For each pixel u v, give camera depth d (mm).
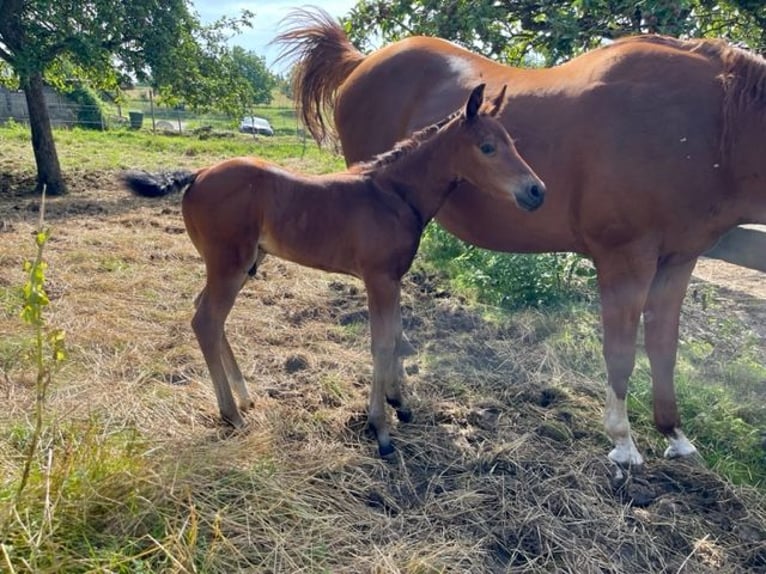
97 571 1899
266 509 2371
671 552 2436
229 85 11211
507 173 2705
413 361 3824
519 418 3229
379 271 2812
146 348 3760
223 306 2852
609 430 2906
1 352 3447
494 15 4629
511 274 4719
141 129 21547
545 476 2779
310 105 4387
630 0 4230
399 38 5645
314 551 2223
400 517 2473
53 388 3146
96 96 23438
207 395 3254
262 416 3080
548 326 4301
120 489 2232
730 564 2387
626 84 2730
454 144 2795
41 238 1941
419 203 2904
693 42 2852
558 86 2928
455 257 5652
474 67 3383
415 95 3578
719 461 2918
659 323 2986
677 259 2867
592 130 2742
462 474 2775
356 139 3918
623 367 2836
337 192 2787
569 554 2377
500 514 2547
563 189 2861
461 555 2293
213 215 2732
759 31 4633
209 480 2449
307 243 2799
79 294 4492
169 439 2773
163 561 2008
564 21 4371
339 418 3125
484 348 4008
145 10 9539
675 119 2648
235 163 2770
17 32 8828
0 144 13695
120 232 6398
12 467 2373
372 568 2168
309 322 4371
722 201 2711
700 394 3436
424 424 3146
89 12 9078
